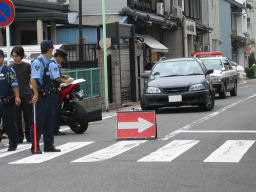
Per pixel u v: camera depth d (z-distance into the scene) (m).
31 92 14.33
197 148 11.38
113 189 7.64
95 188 7.74
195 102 20.56
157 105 20.77
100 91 24.80
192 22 52.31
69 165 9.84
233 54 79.88
